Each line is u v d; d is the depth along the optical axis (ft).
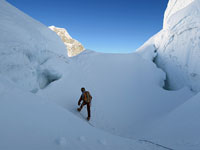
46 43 16.92
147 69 31.71
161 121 15.03
